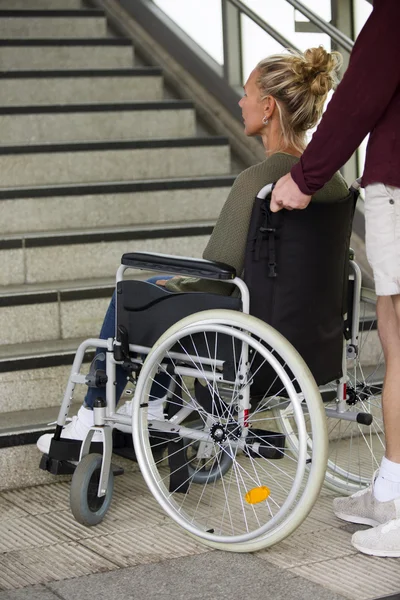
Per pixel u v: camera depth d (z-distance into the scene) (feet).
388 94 9.99
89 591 9.93
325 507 12.53
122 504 12.63
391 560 10.77
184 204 19.43
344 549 11.08
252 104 11.59
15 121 20.15
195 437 11.47
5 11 22.86
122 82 22.17
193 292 11.24
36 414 14.24
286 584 10.08
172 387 12.64
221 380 11.14
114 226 18.54
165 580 10.21
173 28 23.54
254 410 12.48
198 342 11.24
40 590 9.96
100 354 12.28
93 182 19.19
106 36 24.04
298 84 11.31
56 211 18.24
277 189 10.51
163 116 21.43
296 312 11.20
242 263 11.24
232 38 21.79
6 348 15.23
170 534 11.59
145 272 17.78
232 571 10.46
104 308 16.19
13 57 22.07
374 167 10.33
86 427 12.57
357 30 18.60
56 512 12.37
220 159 21.01
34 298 15.67
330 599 9.69
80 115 20.65
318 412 10.43
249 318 10.67
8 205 17.83
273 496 12.75
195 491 12.98
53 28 23.31
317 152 10.19
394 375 11.20
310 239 11.09
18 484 13.29
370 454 14.06
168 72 23.31
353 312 12.61
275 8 20.27
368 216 10.51
